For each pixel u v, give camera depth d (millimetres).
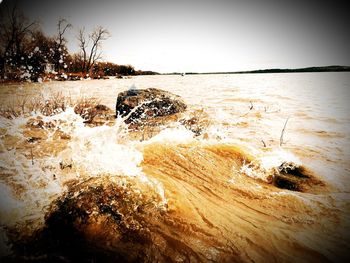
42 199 2648
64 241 2053
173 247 2061
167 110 7418
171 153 4176
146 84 24422
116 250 1985
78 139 4871
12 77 19156
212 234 2252
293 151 4832
